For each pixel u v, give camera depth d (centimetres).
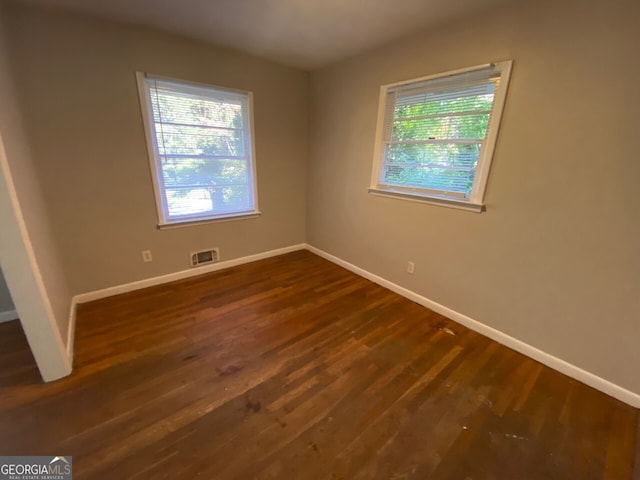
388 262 288
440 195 235
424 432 142
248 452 129
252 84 297
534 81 171
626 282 156
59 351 162
